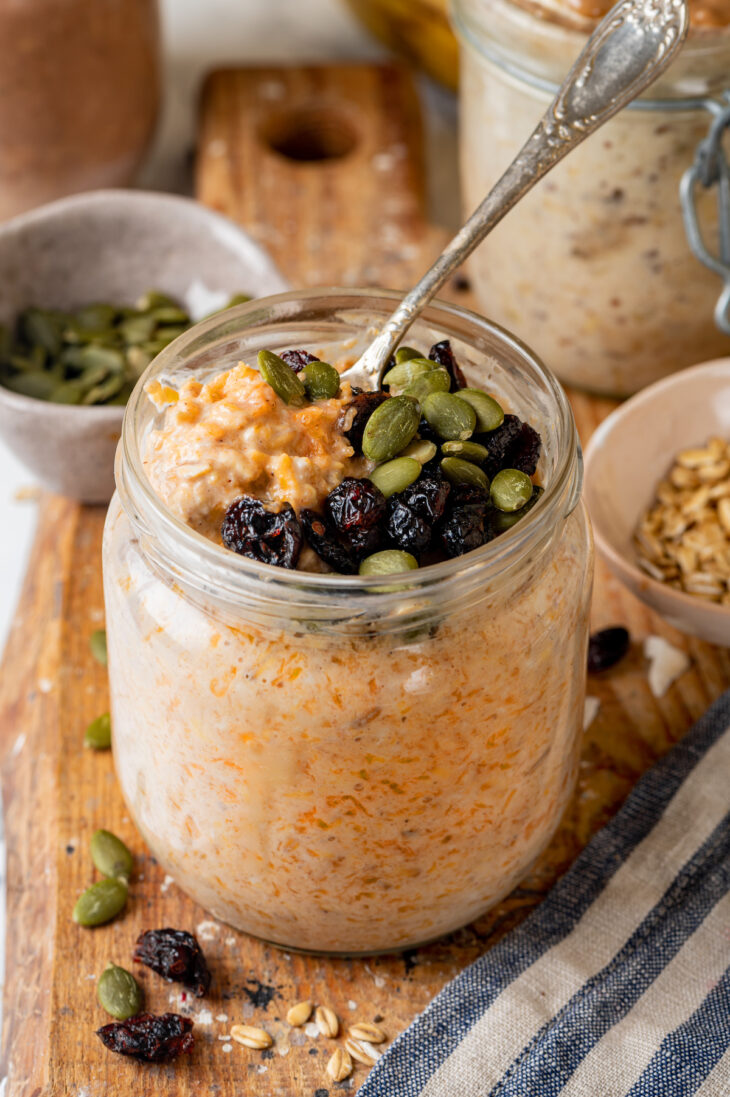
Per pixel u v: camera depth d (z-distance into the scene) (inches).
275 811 15.6
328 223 23.8
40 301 22.0
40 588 20.3
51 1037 16.6
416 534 15.1
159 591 15.5
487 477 15.7
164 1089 16.4
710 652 19.4
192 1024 16.7
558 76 19.0
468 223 16.4
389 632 14.9
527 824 16.5
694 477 19.7
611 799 18.3
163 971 16.8
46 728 18.9
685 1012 16.6
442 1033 16.5
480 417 15.8
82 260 21.9
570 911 17.3
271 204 24.0
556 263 20.3
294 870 16.0
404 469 15.3
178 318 21.8
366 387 16.1
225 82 25.6
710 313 20.4
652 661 19.3
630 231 19.7
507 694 15.3
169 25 28.5
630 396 21.7
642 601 18.6
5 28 21.8
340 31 28.5
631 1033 16.4
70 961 17.1
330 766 15.3
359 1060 16.6
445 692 15.1
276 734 15.1
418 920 16.6
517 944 17.1
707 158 18.7
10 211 24.1
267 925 16.8
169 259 22.0
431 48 25.3
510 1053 16.4
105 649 19.2
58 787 18.3
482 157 20.5
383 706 15.0
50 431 19.7
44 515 21.0
